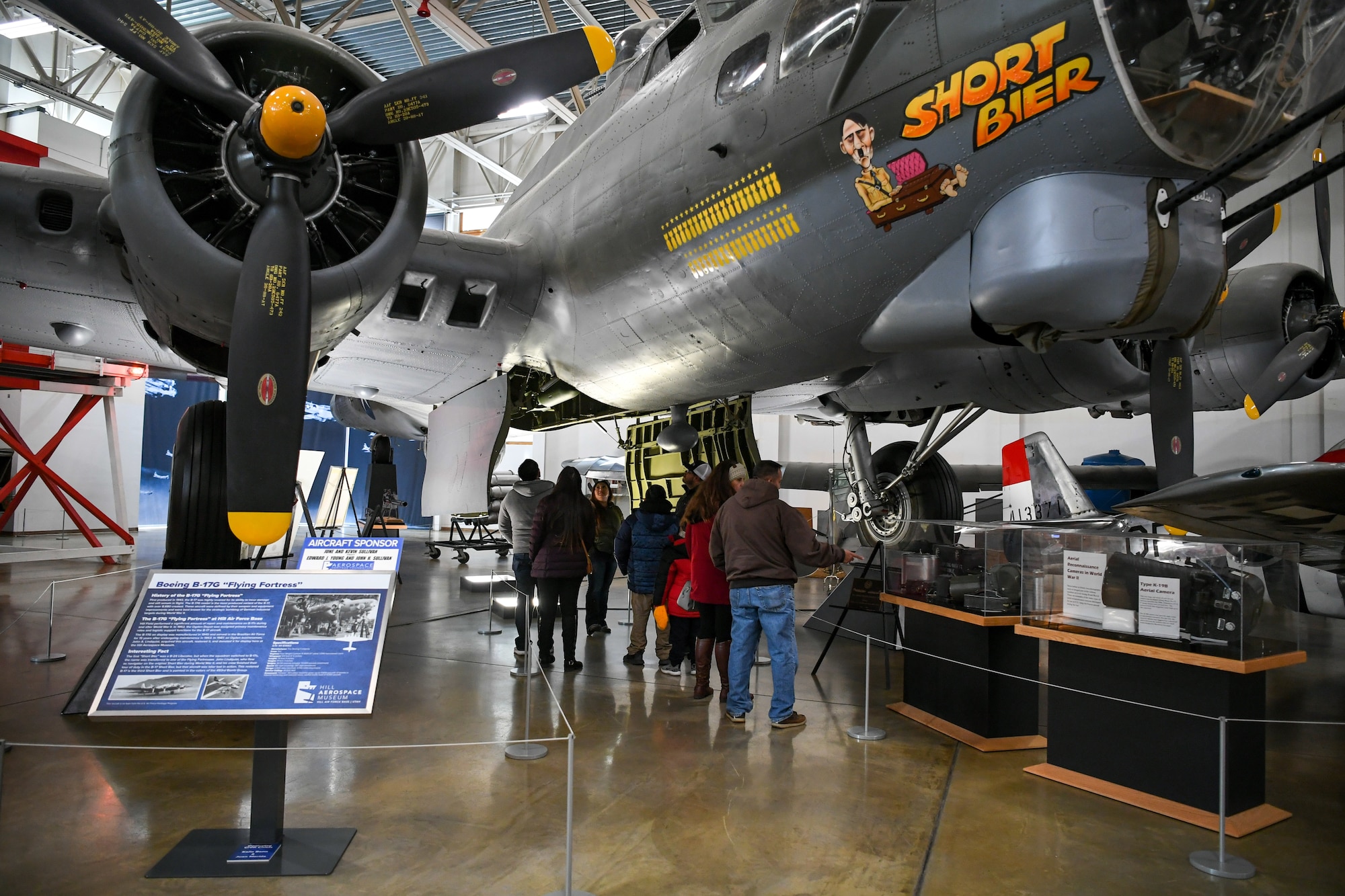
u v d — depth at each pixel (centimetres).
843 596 617
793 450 1512
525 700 411
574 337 510
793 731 369
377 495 1012
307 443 1727
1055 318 293
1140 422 1226
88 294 430
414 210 371
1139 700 295
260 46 361
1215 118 267
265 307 316
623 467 1548
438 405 666
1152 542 298
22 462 1273
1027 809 285
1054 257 278
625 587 901
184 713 212
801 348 404
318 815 269
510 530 524
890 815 277
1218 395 532
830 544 372
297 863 231
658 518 491
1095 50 261
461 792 290
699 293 414
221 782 295
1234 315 509
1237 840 262
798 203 351
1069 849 253
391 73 1501
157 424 1605
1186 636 284
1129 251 274
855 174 328
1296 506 366
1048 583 329
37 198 382
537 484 529
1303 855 253
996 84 282
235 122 334
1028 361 462
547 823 265
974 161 294
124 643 222
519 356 564
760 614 371
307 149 312
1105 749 302
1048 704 322
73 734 348
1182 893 227
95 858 236
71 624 593
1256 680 283
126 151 330
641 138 432
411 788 293
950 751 347
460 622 640
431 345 530
